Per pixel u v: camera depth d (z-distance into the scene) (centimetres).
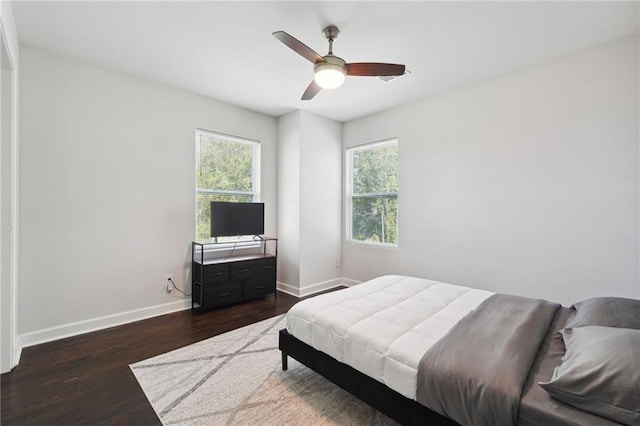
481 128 329
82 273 289
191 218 367
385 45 260
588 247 265
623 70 248
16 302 241
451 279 356
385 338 166
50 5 209
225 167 407
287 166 442
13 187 221
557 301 281
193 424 170
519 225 304
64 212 279
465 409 125
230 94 371
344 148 478
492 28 235
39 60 266
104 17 224
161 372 221
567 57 275
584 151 266
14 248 224
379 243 439
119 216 311
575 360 121
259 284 395
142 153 326
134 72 313
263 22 230
